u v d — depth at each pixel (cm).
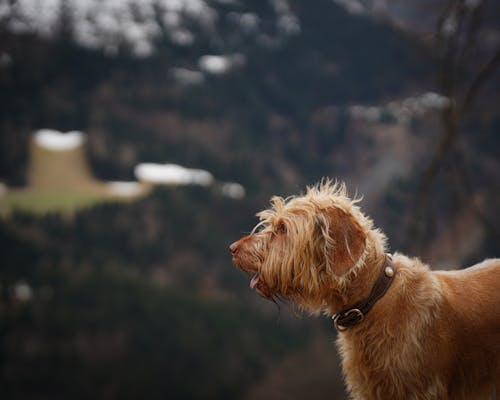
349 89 19362
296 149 15800
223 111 17112
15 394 7106
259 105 17975
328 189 303
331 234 272
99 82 17888
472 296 272
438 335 259
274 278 284
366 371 267
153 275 10012
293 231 279
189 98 16962
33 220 11412
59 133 15738
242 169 13700
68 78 17800
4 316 8131
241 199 12206
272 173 14325
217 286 9881
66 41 18588
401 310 263
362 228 271
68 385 7031
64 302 8569
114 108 16750
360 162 14488
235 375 6581
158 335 7738
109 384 7056
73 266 9850
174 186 12581
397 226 9875
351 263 265
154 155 14612
